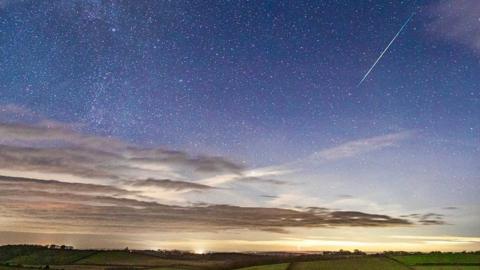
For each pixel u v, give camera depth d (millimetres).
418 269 62500
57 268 81500
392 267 64188
